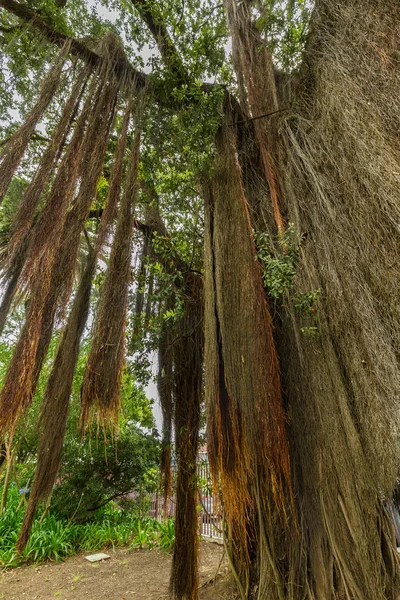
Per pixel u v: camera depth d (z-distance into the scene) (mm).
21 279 2354
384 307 2357
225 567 4188
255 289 2627
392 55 2623
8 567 5348
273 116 3529
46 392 2926
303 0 3588
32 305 2279
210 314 2971
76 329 3082
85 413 2244
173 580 3357
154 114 3891
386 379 2244
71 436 6336
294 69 3643
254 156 3656
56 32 3740
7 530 5980
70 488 6980
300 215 2959
